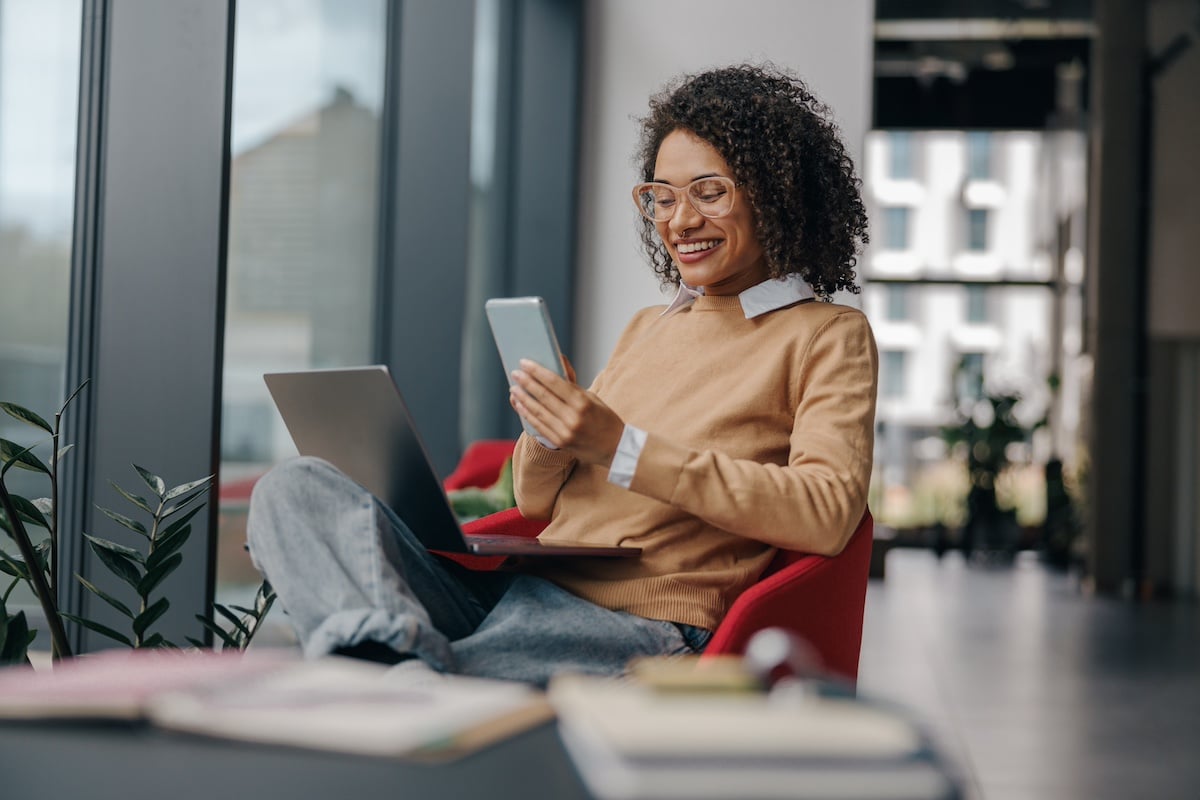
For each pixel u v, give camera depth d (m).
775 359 1.60
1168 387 9.23
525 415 1.45
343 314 3.89
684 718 0.66
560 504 1.67
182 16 2.31
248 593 3.22
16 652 1.52
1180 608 7.69
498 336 1.48
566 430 1.42
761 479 1.43
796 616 1.41
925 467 11.82
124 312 2.33
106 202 2.33
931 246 11.79
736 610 1.36
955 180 11.72
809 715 0.67
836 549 1.46
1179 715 3.71
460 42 4.16
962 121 11.61
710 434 1.58
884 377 11.88
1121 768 2.96
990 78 11.52
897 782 0.61
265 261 3.35
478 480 3.64
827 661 1.50
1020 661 4.84
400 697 0.80
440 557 1.66
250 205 3.24
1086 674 4.53
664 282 2.03
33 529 2.45
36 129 2.54
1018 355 11.80
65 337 2.48
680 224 1.67
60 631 1.56
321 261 3.71
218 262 2.31
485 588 1.67
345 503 1.28
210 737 0.74
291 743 0.72
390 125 4.14
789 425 1.61
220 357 2.33
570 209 5.12
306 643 1.22
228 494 3.17
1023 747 3.18
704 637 1.51
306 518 1.26
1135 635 5.95
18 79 2.53
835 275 1.81
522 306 1.43
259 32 3.24
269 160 3.34
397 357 4.18
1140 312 9.21
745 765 0.61
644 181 1.94
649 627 1.48
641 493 1.44
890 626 5.92
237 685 0.81
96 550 1.67
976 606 7.17
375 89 4.04
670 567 1.54
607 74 5.16
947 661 4.76
